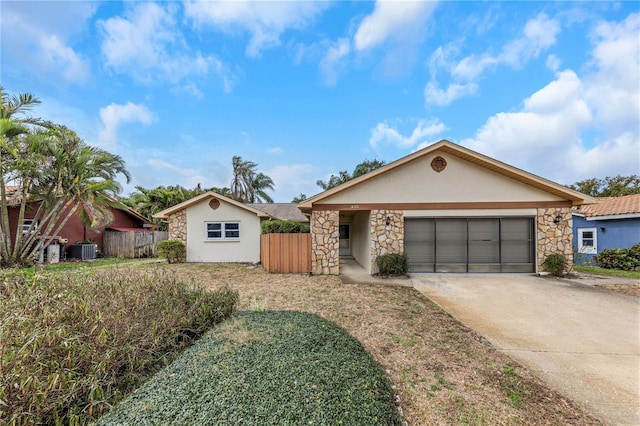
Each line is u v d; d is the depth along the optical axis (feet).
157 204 81.30
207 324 13.87
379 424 7.63
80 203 47.32
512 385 11.36
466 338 15.94
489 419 9.34
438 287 28.50
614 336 16.44
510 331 17.08
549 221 35.17
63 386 7.73
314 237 36.55
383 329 17.02
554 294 25.71
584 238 50.72
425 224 36.50
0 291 13.93
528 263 35.83
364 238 42.34
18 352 7.95
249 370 9.24
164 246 47.34
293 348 10.96
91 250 56.95
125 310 11.59
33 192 40.27
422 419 9.26
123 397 8.70
